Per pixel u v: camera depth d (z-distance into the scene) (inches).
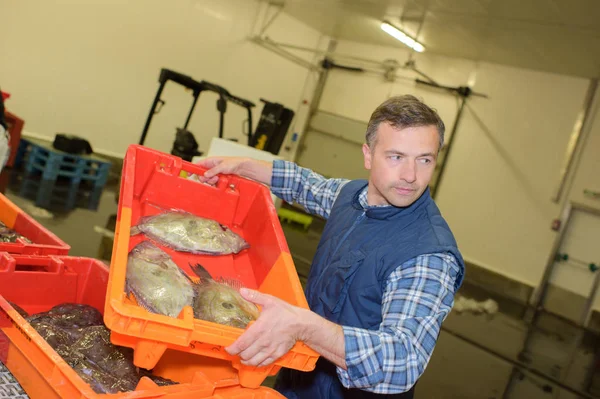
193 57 364.2
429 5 287.3
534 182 343.6
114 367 54.4
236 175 74.2
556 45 290.2
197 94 270.7
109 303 40.4
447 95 386.0
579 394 191.9
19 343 47.5
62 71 297.9
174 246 62.7
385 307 51.6
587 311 323.3
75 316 64.4
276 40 416.2
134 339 42.7
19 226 88.4
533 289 337.7
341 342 44.4
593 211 320.8
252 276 66.1
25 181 239.6
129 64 328.2
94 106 318.7
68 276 72.7
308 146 461.1
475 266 358.6
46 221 190.1
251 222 72.9
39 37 283.4
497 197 357.7
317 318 44.2
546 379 199.3
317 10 379.6
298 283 55.9
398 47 418.3
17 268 72.4
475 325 251.3
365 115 433.7
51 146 266.2
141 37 328.8
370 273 55.7
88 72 309.6
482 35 313.9
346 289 58.3
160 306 49.6
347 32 422.3
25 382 45.9
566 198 331.9
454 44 353.7
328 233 67.3
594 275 324.8
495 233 356.5
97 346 57.1
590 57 291.9
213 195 72.9
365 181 73.7
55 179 257.3
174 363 57.0
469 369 186.4
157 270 52.9
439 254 52.2
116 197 269.4
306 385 64.7
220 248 65.1
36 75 288.0
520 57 335.3
